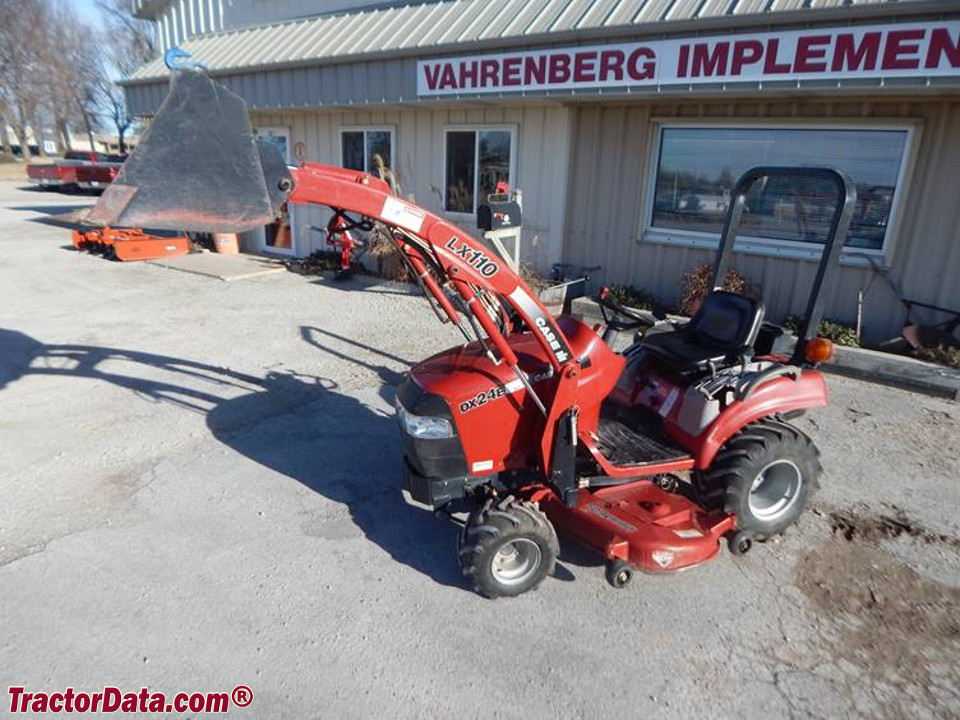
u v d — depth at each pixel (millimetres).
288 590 3328
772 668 2881
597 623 3146
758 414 3635
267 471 4508
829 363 6543
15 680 2738
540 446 3387
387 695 2707
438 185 10250
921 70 5328
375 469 4574
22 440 4875
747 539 3525
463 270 3020
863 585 3434
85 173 24469
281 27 11781
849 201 3443
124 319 8055
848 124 6801
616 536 3242
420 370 3582
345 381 6148
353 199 2811
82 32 44562
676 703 2693
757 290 7598
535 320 3150
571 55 7102
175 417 5320
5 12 39344
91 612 3135
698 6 6520
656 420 4016
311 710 2631
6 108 42688
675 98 7461
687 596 3348
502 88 7723
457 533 3871
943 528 3941
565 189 8812
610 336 4047
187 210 2533
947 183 6484
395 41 9039
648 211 8367
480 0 8914
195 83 2607
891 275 6930
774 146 7379
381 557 3619
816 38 5707
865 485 4410
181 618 3113
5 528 3791
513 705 2670
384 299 9242
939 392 5941
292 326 7867
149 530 3805
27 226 15984
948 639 3066
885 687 2785
